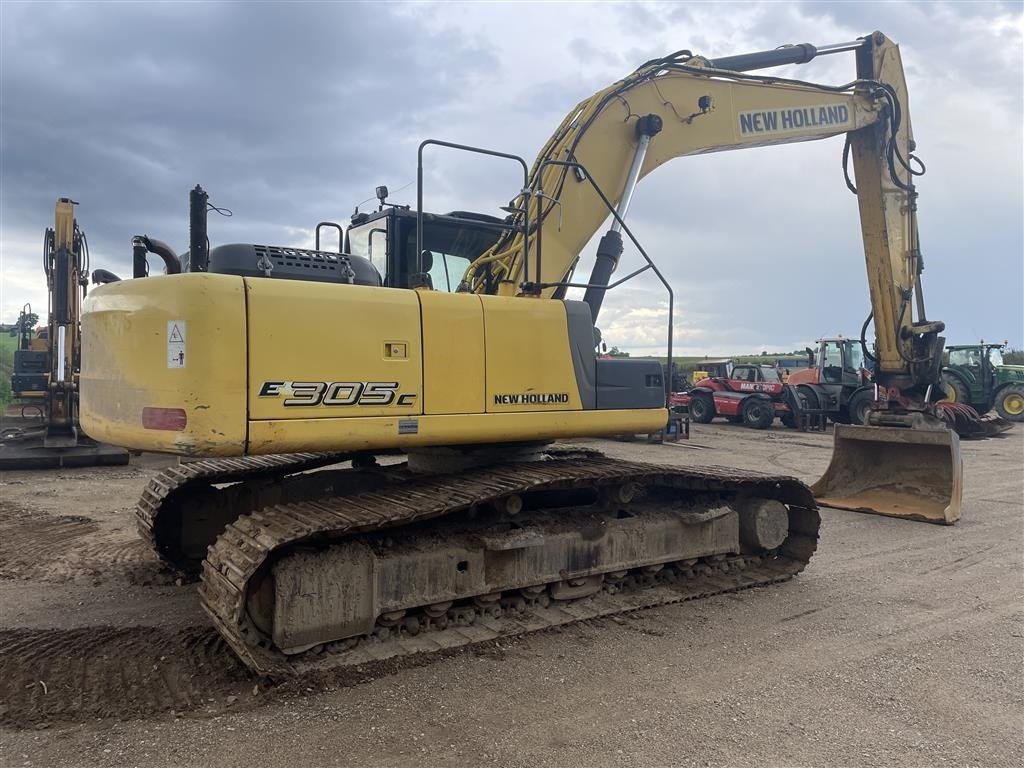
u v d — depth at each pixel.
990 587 6.06
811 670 4.32
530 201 6.20
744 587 5.85
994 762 3.32
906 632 4.99
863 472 9.55
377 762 3.23
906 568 6.62
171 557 5.94
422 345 4.51
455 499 4.46
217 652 4.38
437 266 5.95
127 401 4.09
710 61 8.57
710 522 5.89
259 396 3.96
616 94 7.40
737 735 3.53
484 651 4.48
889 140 9.62
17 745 3.31
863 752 3.39
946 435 8.55
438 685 4.01
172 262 4.58
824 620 5.20
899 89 9.94
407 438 4.44
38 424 16.36
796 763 3.28
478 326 4.75
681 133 8.17
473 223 5.77
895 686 4.12
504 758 3.28
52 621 4.88
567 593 5.21
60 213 12.44
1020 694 4.04
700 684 4.10
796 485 6.23
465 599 4.91
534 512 5.29
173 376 3.85
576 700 3.87
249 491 6.16
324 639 4.16
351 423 4.25
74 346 12.70
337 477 6.19
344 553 4.23
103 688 3.90
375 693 3.90
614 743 3.43
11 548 6.74
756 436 18.94
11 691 3.85
